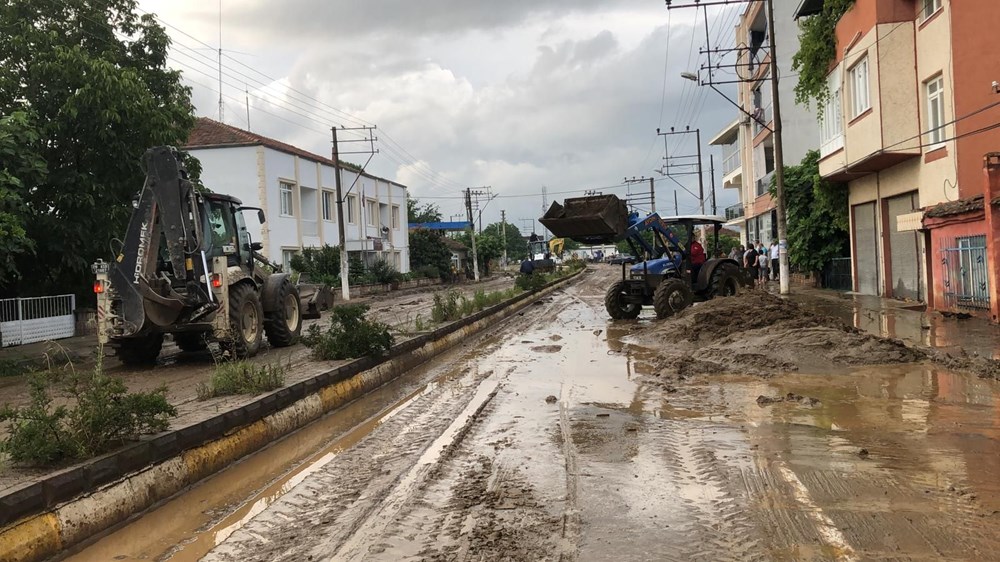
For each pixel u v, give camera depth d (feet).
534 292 89.25
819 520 13.93
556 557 12.87
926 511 14.20
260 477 19.11
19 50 51.67
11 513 13.30
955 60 48.26
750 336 37.45
